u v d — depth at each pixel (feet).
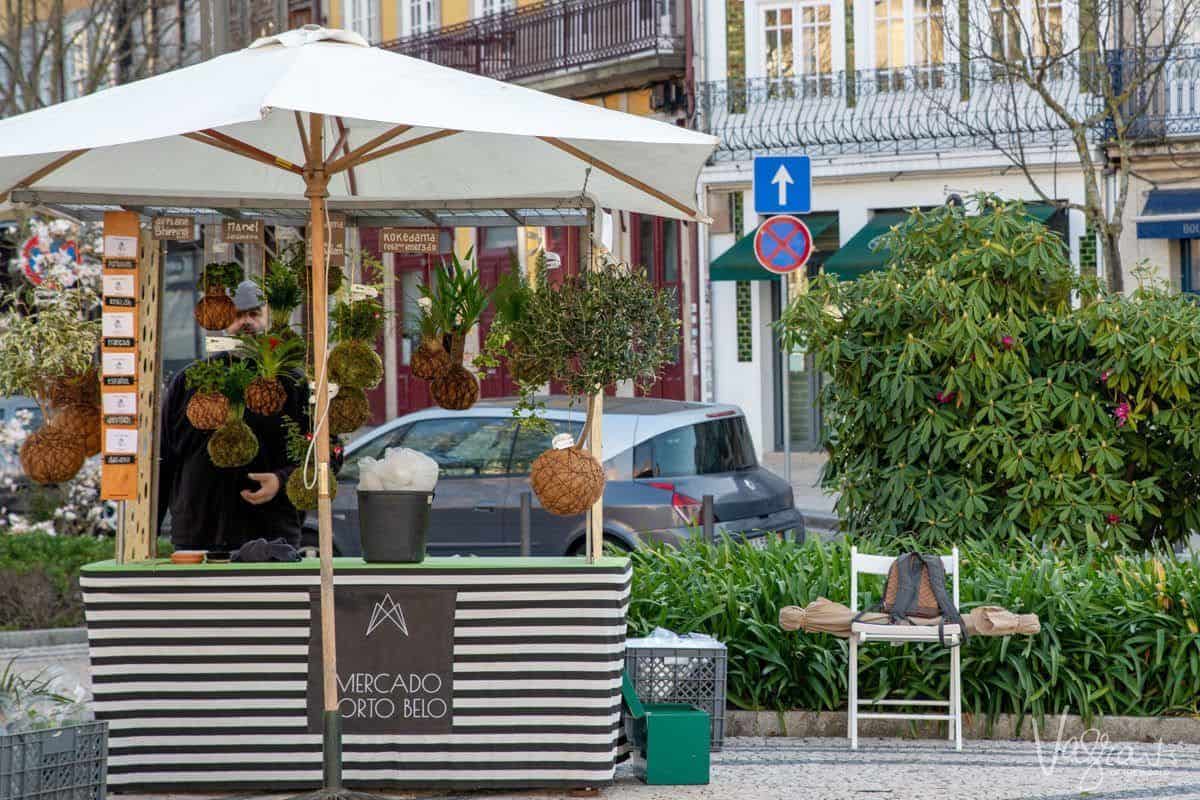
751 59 123.34
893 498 48.85
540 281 34.19
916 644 40.88
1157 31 107.55
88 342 36.29
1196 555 44.24
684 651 37.91
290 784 33.63
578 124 28.60
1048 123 109.70
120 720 33.55
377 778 33.53
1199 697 40.24
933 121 115.44
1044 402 47.98
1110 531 47.83
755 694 41.11
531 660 33.63
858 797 33.63
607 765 33.60
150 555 35.06
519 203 35.50
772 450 122.72
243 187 39.50
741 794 33.88
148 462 34.99
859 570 39.70
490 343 36.32
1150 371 47.55
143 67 115.14
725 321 124.06
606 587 33.55
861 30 119.14
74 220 37.60
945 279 48.91
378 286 36.50
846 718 40.65
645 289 33.35
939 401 49.21
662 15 125.90
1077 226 110.63
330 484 33.32
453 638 33.60
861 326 50.26
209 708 33.60
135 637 33.63
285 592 33.65
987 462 49.06
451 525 62.69
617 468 60.85
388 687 33.55
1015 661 40.16
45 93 116.88
